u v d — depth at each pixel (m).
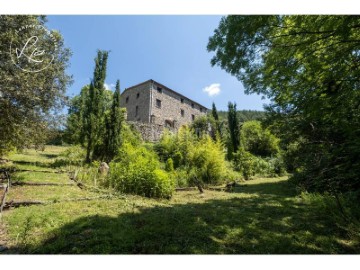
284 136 9.48
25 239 3.52
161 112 29.91
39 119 9.31
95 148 14.37
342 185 6.46
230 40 4.89
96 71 15.70
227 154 20.03
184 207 6.06
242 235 3.89
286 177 14.80
